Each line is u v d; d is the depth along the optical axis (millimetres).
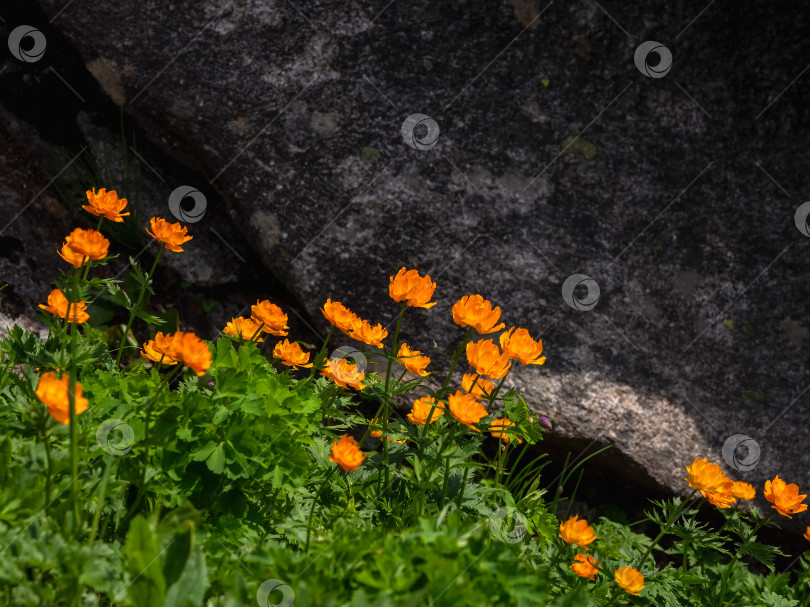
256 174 3371
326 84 3416
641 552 3066
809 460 3447
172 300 3494
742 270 3555
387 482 2316
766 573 3502
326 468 2271
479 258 3375
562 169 3480
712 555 2879
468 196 3402
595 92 3555
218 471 1874
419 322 3336
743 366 3488
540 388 3273
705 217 3562
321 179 3363
